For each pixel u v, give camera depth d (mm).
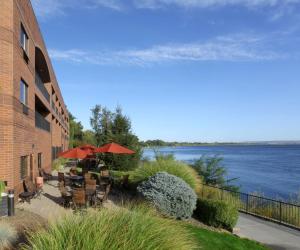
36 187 16109
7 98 14078
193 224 12883
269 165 70312
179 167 16547
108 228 5621
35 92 22000
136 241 5422
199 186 16672
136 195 15367
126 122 29531
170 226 6406
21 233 8922
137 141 28594
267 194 31328
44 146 28172
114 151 19922
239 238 11500
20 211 12562
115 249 5145
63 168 37344
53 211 12977
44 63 28047
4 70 14047
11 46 14320
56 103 43250
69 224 5762
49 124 32844
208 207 13305
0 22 14055
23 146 16766
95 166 29719
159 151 19844
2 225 8805
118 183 19234
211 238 10602
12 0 14461
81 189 13312
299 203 18812
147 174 16188
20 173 15906
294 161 84688
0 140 13797
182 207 12852
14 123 14500
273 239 12180
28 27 18766
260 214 16500
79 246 5113
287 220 15328
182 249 5969
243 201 18562
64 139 61031
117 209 6539
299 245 11508
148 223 6020
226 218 12891
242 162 80562
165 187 12984
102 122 33125
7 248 7777
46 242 5367
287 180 43031
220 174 23859
